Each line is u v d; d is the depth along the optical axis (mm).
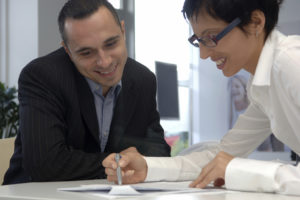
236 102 5645
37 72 1679
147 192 1065
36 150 1536
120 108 1858
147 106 1989
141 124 1957
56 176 1519
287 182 1034
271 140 5047
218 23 1163
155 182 1407
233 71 1246
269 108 1286
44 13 4555
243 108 5582
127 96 1893
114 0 5398
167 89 5527
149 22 5688
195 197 957
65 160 1535
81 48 1576
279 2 1234
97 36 1557
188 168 1479
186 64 6059
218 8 1139
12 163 1787
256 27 1189
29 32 4555
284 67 1130
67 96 1686
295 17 4945
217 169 1181
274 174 1069
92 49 1584
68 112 1698
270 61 1174
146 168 1410
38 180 1534
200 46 1238
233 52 1198
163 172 1424
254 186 1095
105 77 1657
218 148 1580
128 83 1906
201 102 5957
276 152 5016
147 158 1431
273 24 1212
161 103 5418
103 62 1595
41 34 4527
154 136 1995
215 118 5844
